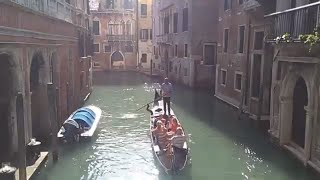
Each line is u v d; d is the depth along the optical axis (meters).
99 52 45.41
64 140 12.56
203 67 27.77
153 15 42.78
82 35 20.86
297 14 10.32
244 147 12.63
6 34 8.29
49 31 12.43
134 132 15.02
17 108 7.84
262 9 14.79
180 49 30.95
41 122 12.52
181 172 9.83
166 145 10.84
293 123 11.92
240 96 18.45
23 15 9.60
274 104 12.75
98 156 11.80
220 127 15.55
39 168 9.57
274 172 10.27
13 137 9.55
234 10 19.28
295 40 10.16
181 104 21.17
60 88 14.03
